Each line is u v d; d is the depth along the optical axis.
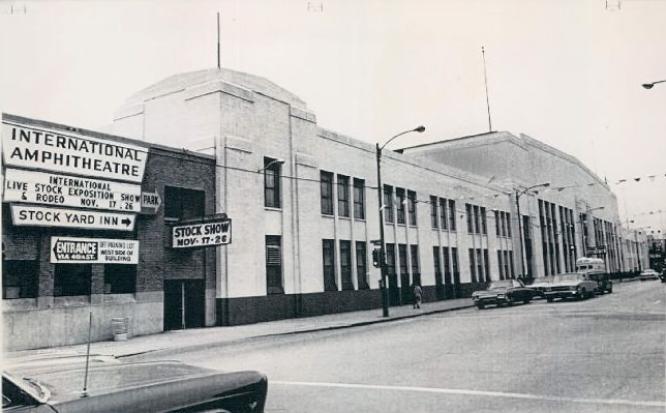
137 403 3.78
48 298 17.25
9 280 16.64
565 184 67.06
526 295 30.64
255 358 12.88
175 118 25.09
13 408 3.42
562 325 16.77
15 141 16.56
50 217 17.28
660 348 11.21
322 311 27.84
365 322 22.88
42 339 16.94
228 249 23.14
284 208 26.53
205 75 25.72
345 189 31.38
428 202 38.44
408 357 11.77
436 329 18.06
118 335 18.50
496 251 48.16
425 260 37.72
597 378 8.58
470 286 42.78
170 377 4.40
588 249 67.12
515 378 8.90
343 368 10.66
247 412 4.54
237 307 23.19
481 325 18.42
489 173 53.88
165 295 21.55
